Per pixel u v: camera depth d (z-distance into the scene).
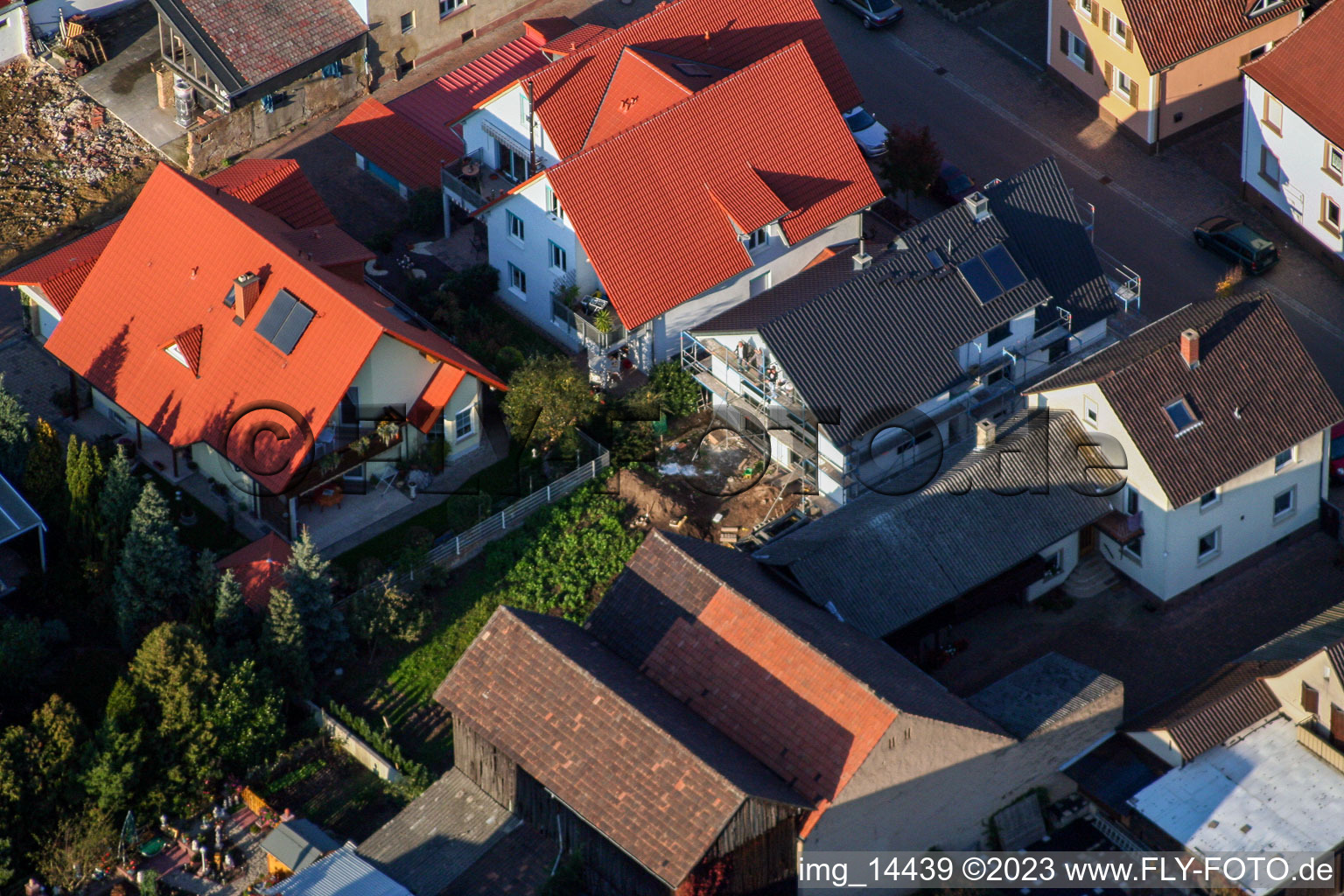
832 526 64.38
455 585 67.88
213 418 69.25
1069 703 59.53
